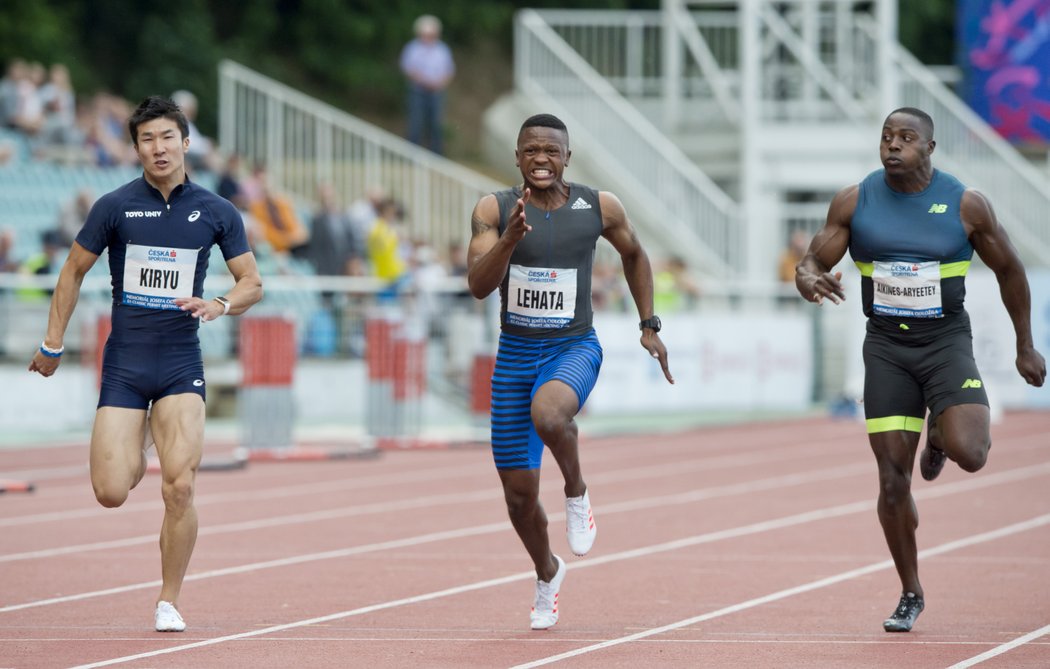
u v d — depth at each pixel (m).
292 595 30.11
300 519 41.62
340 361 72.69
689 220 94.94
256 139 89.88
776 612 28.28
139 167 84.19
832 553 35.75
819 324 86.06
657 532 39.34
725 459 58.91
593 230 26.20
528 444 26.05
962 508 43.94
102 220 25.92
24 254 76.50
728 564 34.19
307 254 80.06
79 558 34.75
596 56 107.00
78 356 66.69
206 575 32.59
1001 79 109.56
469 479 51.34
